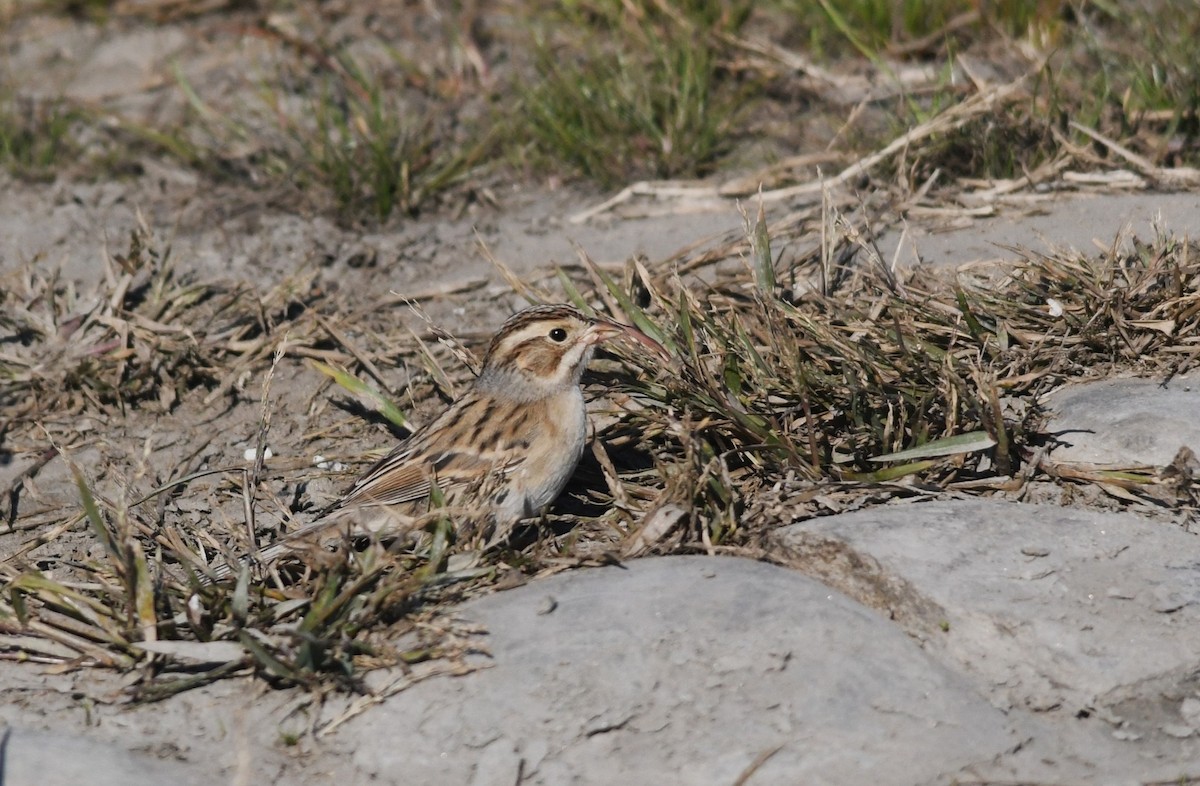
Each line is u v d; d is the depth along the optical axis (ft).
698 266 41.65
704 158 49.06
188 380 40.42
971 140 45.68
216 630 29.22
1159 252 36.47
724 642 26.94
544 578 29.89
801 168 47.06
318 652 27.43
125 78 58.34
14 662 29.14
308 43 57.98
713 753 25.38
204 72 57.93
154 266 44.91
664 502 31.14
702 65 50.62
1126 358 34.94
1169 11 51.70
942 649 27.71
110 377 40.32
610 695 26.27
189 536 33.88
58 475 37.19
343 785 25.76
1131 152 44.29
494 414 32.55
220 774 25.98
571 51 55.21
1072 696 26.86
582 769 25.48
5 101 55.88
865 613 27.86
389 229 47.52
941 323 36.22
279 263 45.68
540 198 48.57
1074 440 32.24
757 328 36.52
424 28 58.59
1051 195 43.29
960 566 28.76
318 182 49.19
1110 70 49.39
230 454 37.68
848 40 54.24
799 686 26.17
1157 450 31.48
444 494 32.30
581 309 37.68
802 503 31.76
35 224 48.37
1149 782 25.03
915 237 41.98
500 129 50.57
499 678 26.81
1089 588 28.22
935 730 25.57
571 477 34.58
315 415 38.91
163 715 27.32
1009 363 34.71
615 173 48.78
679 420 33.42
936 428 33.22
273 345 41.06
